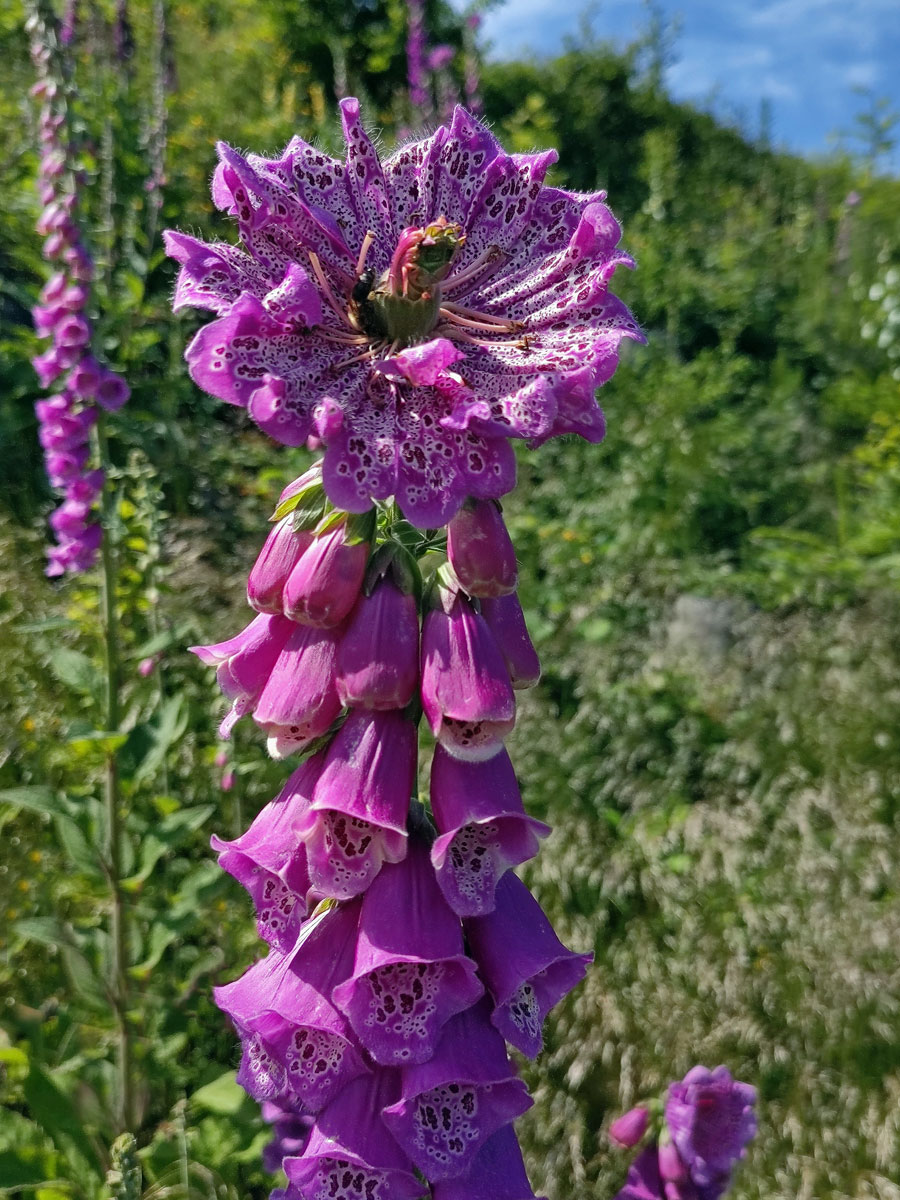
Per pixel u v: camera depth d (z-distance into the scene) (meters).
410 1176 0.21
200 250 0.19
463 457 0.17
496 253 0.21
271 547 0.20
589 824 0.61
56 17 0.44
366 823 0.21
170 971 0.45
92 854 0.38
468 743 0.20
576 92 2.15
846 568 0.95
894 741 0.68
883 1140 0.45
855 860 0.58
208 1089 0.38
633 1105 0.47
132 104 1.14
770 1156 0.45
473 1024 0.21
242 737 0.55
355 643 0.20
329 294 0.20
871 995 0.49
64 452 0.43
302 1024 0.20
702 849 0.59
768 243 1.87
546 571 0.91
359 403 0.18
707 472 1.08
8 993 0.44
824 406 1.39
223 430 0.92
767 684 0.74
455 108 0.21
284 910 0.22
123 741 0.38
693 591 0.90
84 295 0.44
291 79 1.69
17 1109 0.40
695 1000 0.51
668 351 1.37
